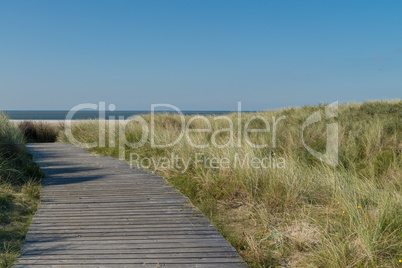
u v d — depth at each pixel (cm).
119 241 467
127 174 876
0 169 739
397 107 1434
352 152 883
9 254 421
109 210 594
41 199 654
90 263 405
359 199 530
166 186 754
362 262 377
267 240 475
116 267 396
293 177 639
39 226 519
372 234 410
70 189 725
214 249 445
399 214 461
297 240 440
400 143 895
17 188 705
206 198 656
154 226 523
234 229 528
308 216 514
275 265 412
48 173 884
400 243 402
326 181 646
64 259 415
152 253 432
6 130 937
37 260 412
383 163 788
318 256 395
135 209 600
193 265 403
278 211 578
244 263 409
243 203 634
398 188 627
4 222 532
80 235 486
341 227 456
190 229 512
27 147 1451
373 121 1164
